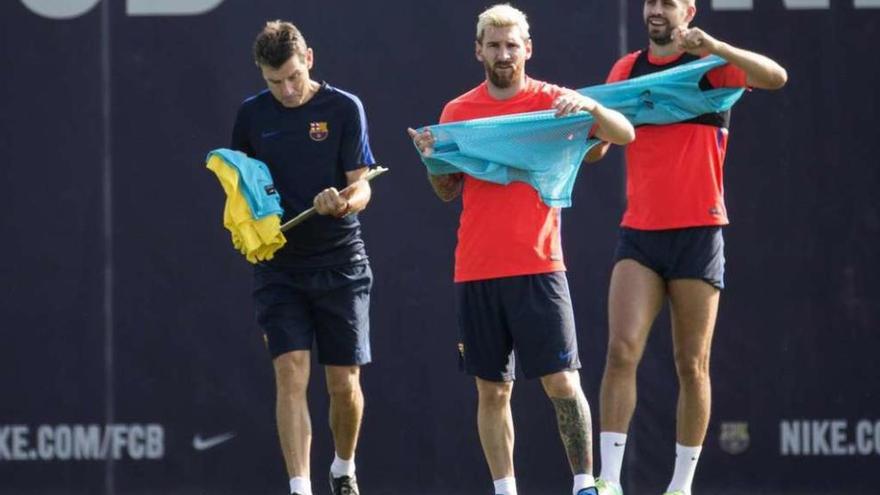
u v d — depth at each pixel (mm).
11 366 29062
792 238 29094
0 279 29062
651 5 21781
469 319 21672
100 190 29016
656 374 29016
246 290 29094
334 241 23016
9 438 29078
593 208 28875
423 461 29109
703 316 21859
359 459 29141
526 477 29031
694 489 29125
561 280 21453
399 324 29078
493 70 21266
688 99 21422
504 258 21219
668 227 21609
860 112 29016
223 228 29078
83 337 29078
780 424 29062
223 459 29141
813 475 29094
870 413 29031
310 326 23234
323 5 28859
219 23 28938
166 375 29125
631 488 29062
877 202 29016
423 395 29062
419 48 28859
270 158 22828
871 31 29000
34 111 28984
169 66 28938
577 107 20281
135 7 28953
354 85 28875
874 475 29078
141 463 29141
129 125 29000
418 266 29000
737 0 28938
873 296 29031
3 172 29000
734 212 29109
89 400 29109
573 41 28766
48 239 29062
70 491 29125
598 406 28875
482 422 21969
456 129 21156
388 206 28984
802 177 29062
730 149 29125
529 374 21375
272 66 22141
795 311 29078
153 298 29078
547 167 21203
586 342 28875
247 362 29141
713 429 29125
